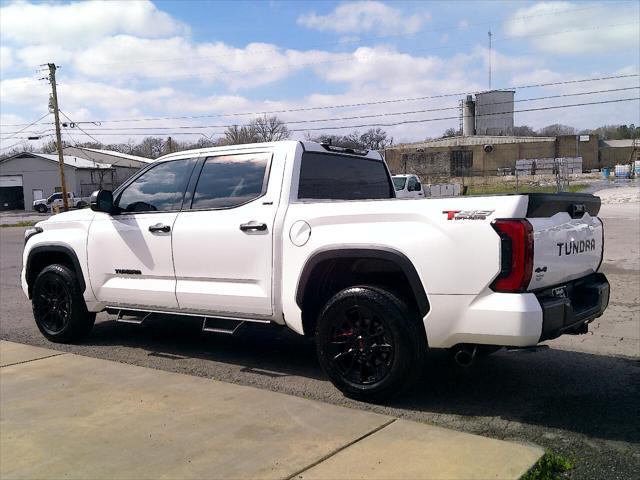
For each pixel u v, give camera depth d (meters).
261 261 5.13
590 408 4.52
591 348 6.15
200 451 3.79
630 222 20.28
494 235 4.05
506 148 74.94
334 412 4.38
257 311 5.20
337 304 4.67
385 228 4.50
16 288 11.16
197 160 5.81
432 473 3.41
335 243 4.67
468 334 4.18
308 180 5.41
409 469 3.46
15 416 4.45
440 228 4.25
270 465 3.57
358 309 4.58
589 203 4.96
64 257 6.84
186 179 5.82
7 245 21.12
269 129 55.72
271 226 5.07
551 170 57.72
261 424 4.18
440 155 76.19
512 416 4.39
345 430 4.05
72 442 3.98
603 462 3.64
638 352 5.99
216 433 4.05
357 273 4.96
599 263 5.29
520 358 5.82
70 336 6.64
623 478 3.45
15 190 70.25
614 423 4.23
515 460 3.55
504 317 4.02
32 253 6.83
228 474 3.48
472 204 4.18
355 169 6.13
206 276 5.48
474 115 78.69
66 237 6.52
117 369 5.57
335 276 5.05
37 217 49.62
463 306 4.17
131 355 6.22
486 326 4.09
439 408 4.55
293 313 4.99
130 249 6.00
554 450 3.81
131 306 6.11
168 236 5.70
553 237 4.34
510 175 66.94
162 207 5.91
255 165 5.42
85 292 6.42
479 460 3.55
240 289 5.28
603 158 79.62
